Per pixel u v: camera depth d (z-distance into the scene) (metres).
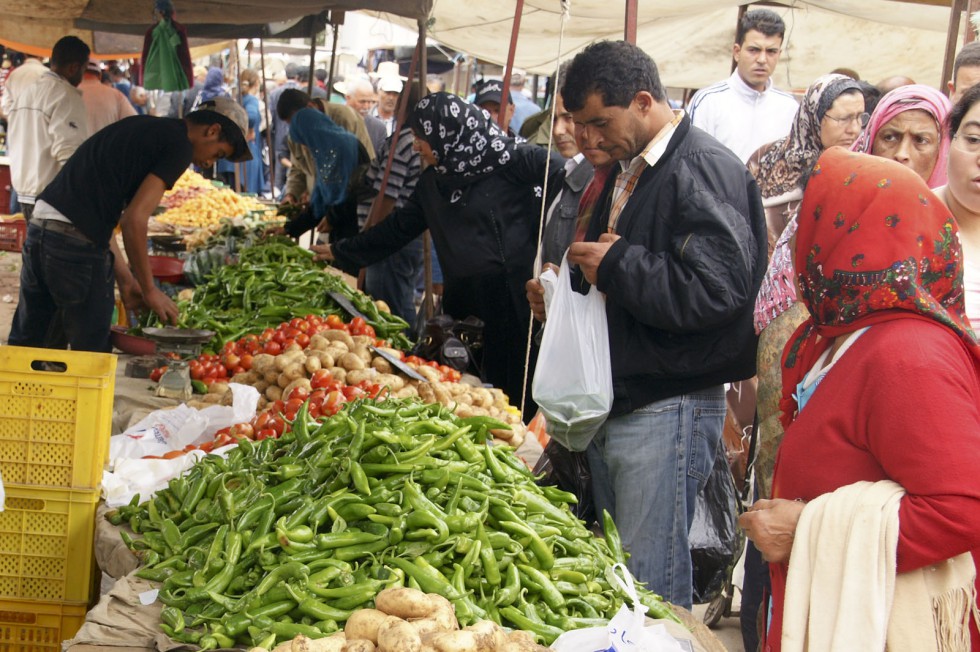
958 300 2.04
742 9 8.40
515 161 5.07
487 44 9.80
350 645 2.04
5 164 10.50
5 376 3.04
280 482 2.88
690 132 3.33
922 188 2.00
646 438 3.39
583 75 3.23
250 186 15.37
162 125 5.19
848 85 4.52
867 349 2.01
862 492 1.97
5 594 3.10
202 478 3.04
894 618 1.96
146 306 5.77
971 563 2.00
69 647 2.32
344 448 2.88
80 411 3.06
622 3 7.08
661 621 2.44
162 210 9.30
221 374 4.64
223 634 2.34
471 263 5.14
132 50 10.99
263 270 5.91
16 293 9.34
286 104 8.45
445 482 2.73
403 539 2.56
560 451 3.69
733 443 4.96
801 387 2.23
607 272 3.24
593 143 3.33
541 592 2.48
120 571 2.88
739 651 4.18
